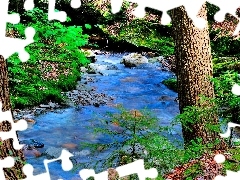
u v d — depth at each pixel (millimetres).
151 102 9312
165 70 12148
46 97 8422
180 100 4344
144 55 13695
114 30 14531
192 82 4207
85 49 14031
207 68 4215
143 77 11453
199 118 3586
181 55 4242
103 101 9047
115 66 12289
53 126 7289
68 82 9516
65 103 8469
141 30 14414
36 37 8727
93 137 6602
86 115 8008
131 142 3045
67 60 10641
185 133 4102
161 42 14000
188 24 4152
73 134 6926
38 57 9984
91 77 11031
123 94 9891
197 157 2895
